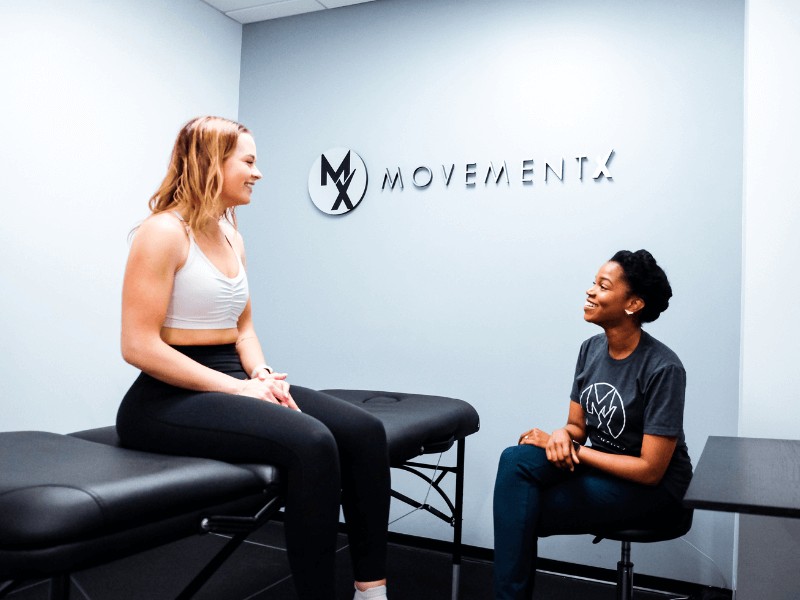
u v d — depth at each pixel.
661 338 2.69
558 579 2.76
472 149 3.06
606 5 2.82
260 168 3.55
